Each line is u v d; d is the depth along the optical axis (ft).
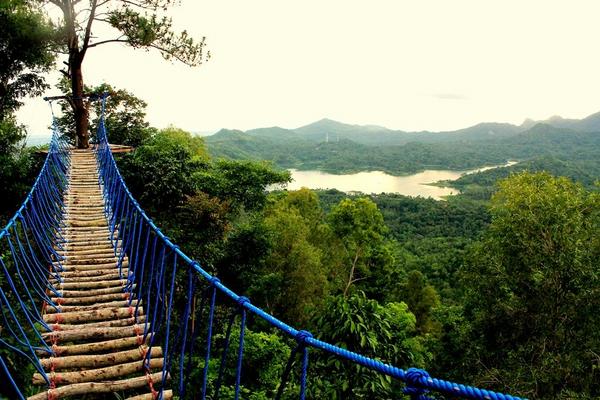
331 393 14.93
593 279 34.88
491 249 42.42
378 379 14.76
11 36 49.24
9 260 28.02
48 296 17.42
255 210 75.25
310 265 72.38
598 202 37.96
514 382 35.24
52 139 40.86
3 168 45.93
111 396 16.40
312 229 98.17
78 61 54.70
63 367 13.05
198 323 10.53
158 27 53.47
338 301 16.14
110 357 13.51
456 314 50.01
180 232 50.83
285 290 71.00
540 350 37.24
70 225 25.64
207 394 30.27
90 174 39.17
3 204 46.68
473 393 4.73
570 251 35.68
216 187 63.05
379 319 15.93
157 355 13.88
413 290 95.14
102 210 28.84
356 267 95.14
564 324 37.04
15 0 47.70
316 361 16.17
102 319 15.83
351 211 85.87
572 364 33.55
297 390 21.04
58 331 14.37
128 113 74.08
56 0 52.08
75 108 55.88
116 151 52.75
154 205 54.90
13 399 17.74
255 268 65.77
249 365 33.55
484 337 41.98
